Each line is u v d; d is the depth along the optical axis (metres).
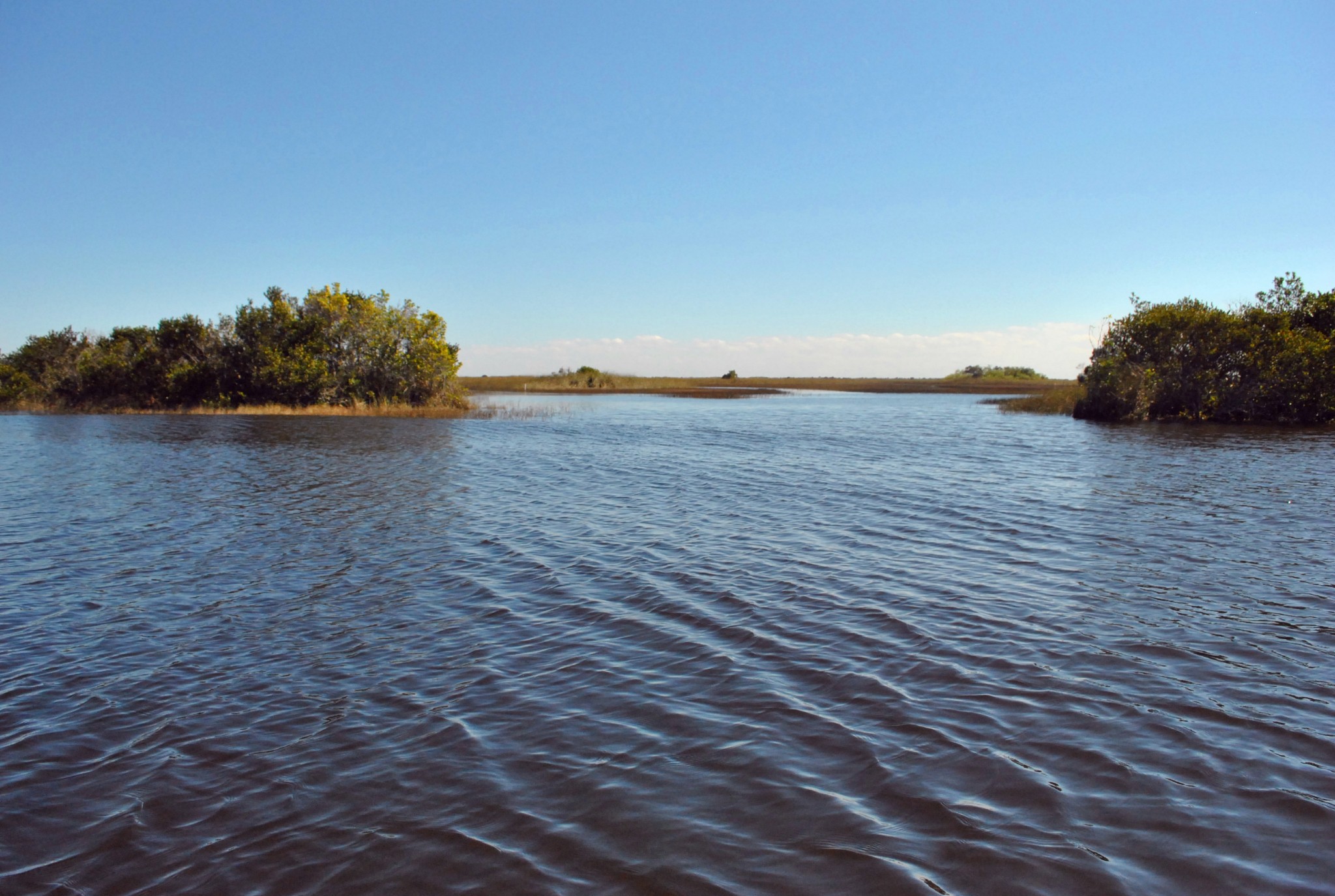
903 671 6.55
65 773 5.08
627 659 6.87
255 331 42.81
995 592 8.66
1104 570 9.56
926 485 16.39
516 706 5.97
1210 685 6.25
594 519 12.80
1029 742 5.34
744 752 5.25
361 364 42.88
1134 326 37.62
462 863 4.12
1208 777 4.89
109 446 24.45
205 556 10.41
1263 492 15.25
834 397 64.12
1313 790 4.75
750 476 17.91
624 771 5.02
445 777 4.98
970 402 56.09
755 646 7.11
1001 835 4.32
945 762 5.10
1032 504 14.05
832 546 10.84
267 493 15.27
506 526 12.23
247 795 4.80
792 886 3.93
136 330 47.88
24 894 3.91
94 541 11.23
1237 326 35.16
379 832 4.41
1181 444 24.98
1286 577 9.27
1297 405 34.38
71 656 7.06
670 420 37.03
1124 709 5.82
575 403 52.81
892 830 4.38
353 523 12.44
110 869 4.12
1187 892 3.86
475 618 7.96
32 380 47.31
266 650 7.17
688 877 4.00
